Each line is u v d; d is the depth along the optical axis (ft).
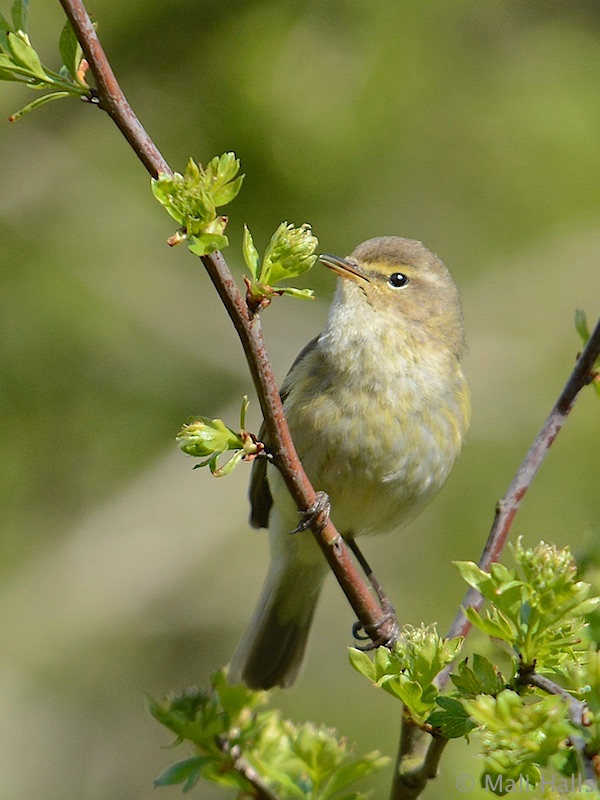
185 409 44.42
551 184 45.09
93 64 14.28
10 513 44.04
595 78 45.60
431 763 15.74
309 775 18.06
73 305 43.37
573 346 45.85
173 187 14.19
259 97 40.42
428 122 43.52
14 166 44.45
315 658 41.91
